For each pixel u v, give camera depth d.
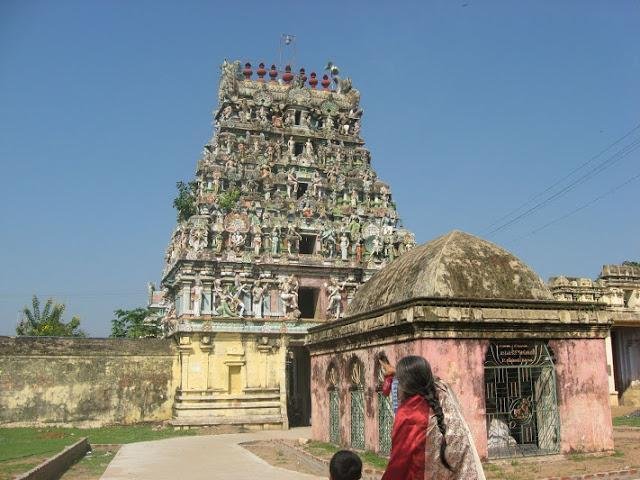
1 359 36.56
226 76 48.75
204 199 42.88
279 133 47.97
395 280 21.86
